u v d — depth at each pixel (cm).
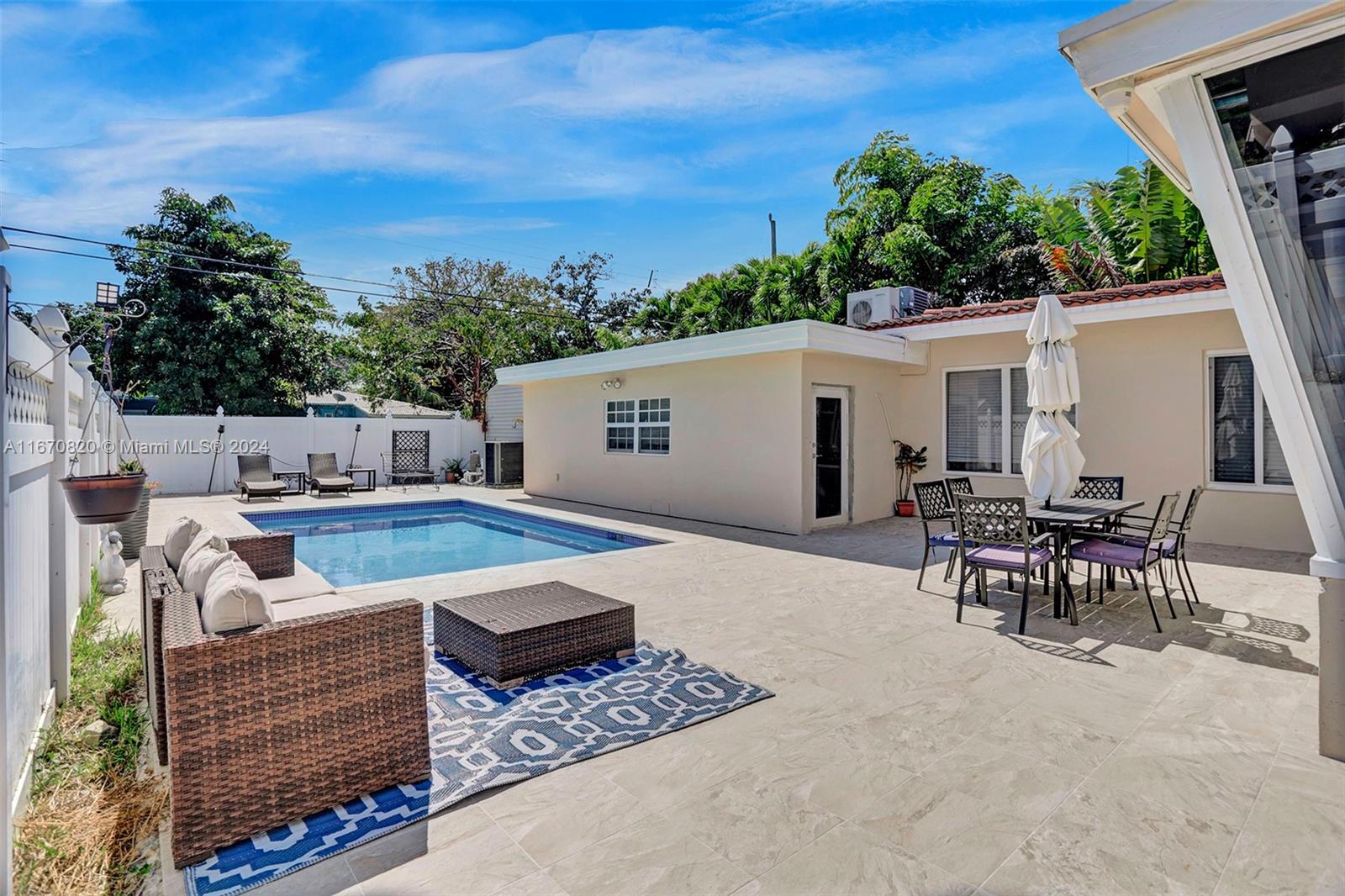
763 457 920
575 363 1198
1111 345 840
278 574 494
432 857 227
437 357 2225
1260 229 274
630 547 880
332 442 1627
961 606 490
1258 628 468
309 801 249
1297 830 239
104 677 385
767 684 371
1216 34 249
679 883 212
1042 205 1485
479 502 1299
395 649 268
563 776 277
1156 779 272
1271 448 743
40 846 235
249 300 1920
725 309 2134
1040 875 216
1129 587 585
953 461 1001
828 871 218
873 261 1716
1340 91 247
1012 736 309
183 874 221
